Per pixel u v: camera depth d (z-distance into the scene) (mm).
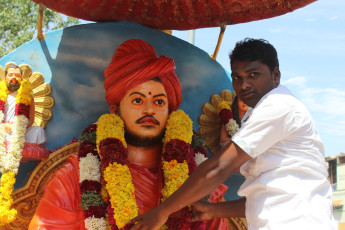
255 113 2645
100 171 3857
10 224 4238
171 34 5340
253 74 2881
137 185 3992
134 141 4121
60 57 4715
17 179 4445
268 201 2596
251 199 2721
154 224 2834
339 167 13648
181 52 5039
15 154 4035
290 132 2617
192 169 4012
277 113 2596
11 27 12812
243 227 4816
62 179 3965
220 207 3361
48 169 4379
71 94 4695
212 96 5086
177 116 4184
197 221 3736
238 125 4914
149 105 4098
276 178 2605
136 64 4133
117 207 3506
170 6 4719
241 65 2898
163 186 3830
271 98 2662
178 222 3422
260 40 2953
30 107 4281
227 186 4820
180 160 3889
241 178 4996
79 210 3877
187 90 5012
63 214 3816
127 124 4109
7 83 4293
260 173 2691
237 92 2990
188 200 2734
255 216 2654
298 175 2594
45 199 3895
